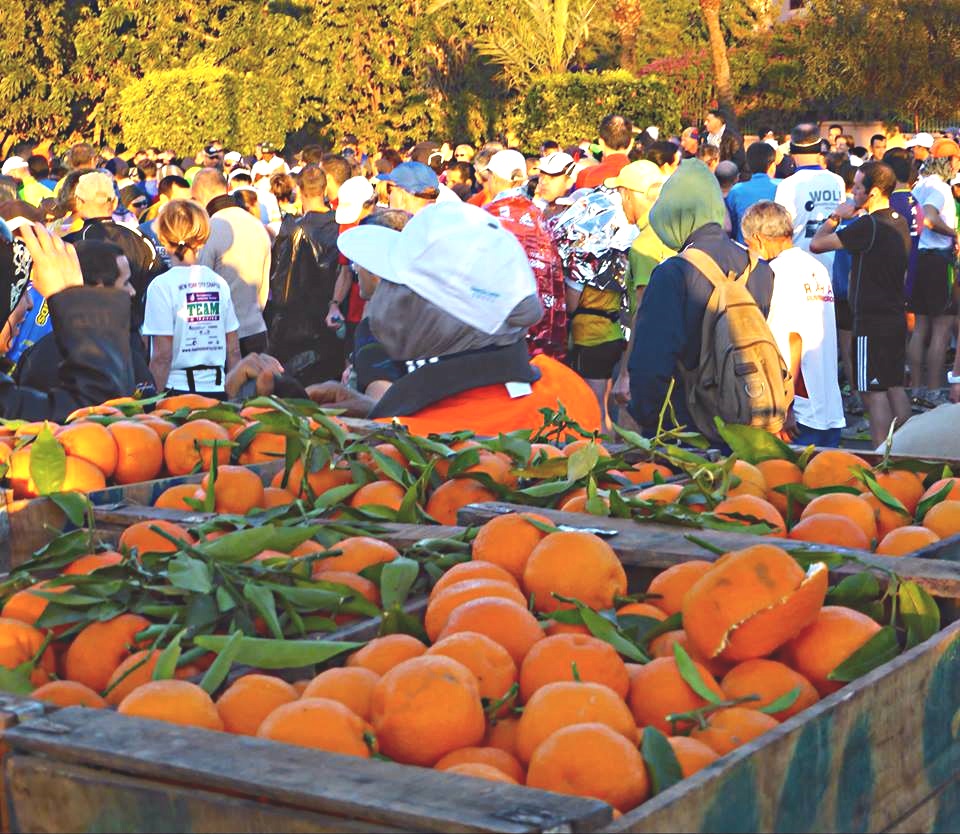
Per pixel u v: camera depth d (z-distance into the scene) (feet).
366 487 8.86
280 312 31.50
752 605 5.64
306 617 6.57
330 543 7.79
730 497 8.46
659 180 26.37
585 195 27.94
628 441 9.78
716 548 7.03
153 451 9.80
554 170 31.73
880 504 8.62
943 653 5.84
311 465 9.11
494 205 24.71
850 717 5.16
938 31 110.83
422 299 10.89
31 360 13.91
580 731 4.82
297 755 4.55
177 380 22.22
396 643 5.89
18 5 106.42
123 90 96.22
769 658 6.00
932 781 5.77
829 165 40.40
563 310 24.97
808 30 119.14
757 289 18.85
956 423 11.45
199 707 5.21
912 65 110.52
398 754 5.09
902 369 28.89
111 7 107.86
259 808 4.33
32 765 4.72
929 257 35.78
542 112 79.15
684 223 16.92
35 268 12.59
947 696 5.88
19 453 9.20
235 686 5.53
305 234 31.12
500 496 8.70
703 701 5.54
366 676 5.51
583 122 78.18
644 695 5.60
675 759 4.85
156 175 56.39
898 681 5.49
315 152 38.19
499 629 5.94
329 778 4.35
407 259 10.95
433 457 9.09
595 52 138.21
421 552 7.38
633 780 4.74
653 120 79.15
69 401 12.21
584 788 4.71
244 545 7.01
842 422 23.13
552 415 10.46
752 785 4.63
